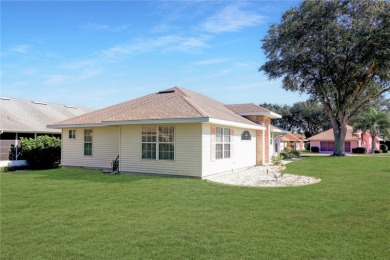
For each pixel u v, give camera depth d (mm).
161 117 13930
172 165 14133
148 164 14773
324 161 24250
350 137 50281
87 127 18344
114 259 4719
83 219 6910
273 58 33531
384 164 21203
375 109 47125
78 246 5254
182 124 13938
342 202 8562
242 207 8008
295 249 5074
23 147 19750
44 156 19781
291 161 25234
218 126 15242
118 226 6371
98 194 9812
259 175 15125
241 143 18375
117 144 17188
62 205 8281
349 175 14984
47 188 10984
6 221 6762
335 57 30141
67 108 30578
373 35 27141
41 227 6320
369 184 11891
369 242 5395
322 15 29391
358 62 28906
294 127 74562
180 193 9969
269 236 5719
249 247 5168
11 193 10055
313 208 7863
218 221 6723
